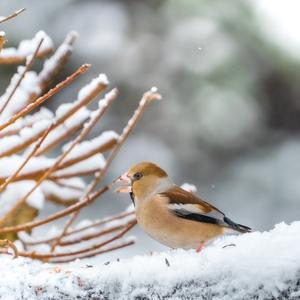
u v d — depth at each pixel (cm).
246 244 409
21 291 415
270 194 1537
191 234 563
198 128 1545
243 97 1568
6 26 1517
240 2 1589
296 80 1608
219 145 1556
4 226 575
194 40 1564
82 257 560
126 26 1586
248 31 1580
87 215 1430
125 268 408
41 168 557
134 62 1556
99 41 1557
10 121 453
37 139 541
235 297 379
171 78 1555
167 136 1543
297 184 1534
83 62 1559
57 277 415
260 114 1582
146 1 1614
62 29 1562
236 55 1562
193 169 1545
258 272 377
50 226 1280
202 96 1551
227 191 1543
